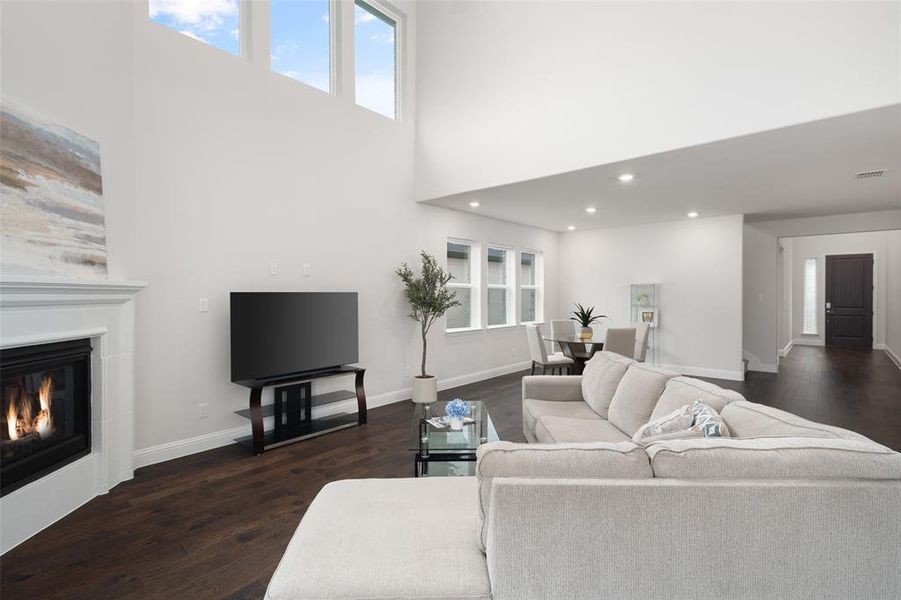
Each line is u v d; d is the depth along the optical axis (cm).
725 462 130
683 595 126
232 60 386
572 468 131
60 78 257
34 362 236
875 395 557
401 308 539
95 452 286
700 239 686
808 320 1101
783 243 1008
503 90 471
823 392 575
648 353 728
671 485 126
